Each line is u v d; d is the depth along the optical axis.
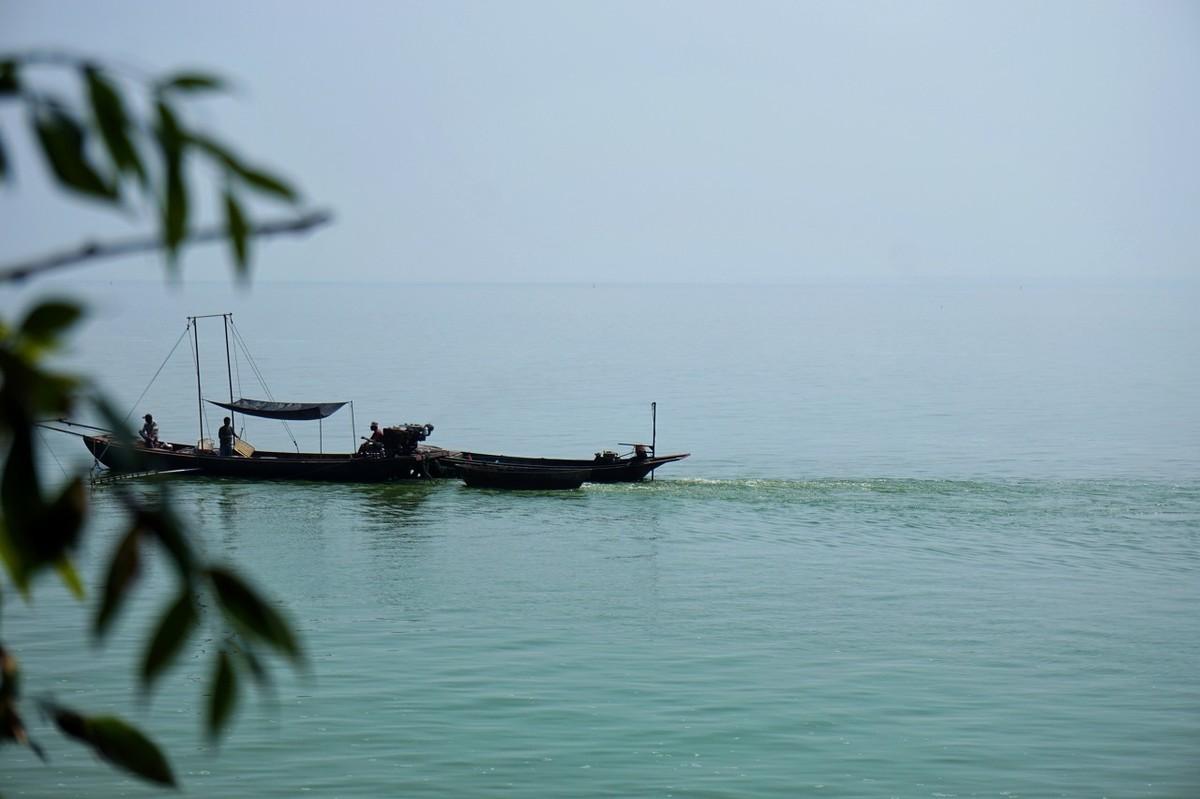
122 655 29.05
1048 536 44.00
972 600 35.22
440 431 77.94
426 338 188.50
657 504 49.97
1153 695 27.16
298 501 50.59
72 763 23.25
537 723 25.28
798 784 22.42
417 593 35.81
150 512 2.67
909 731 25.03
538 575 38.16
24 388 2.49
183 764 23.20
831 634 31.69
